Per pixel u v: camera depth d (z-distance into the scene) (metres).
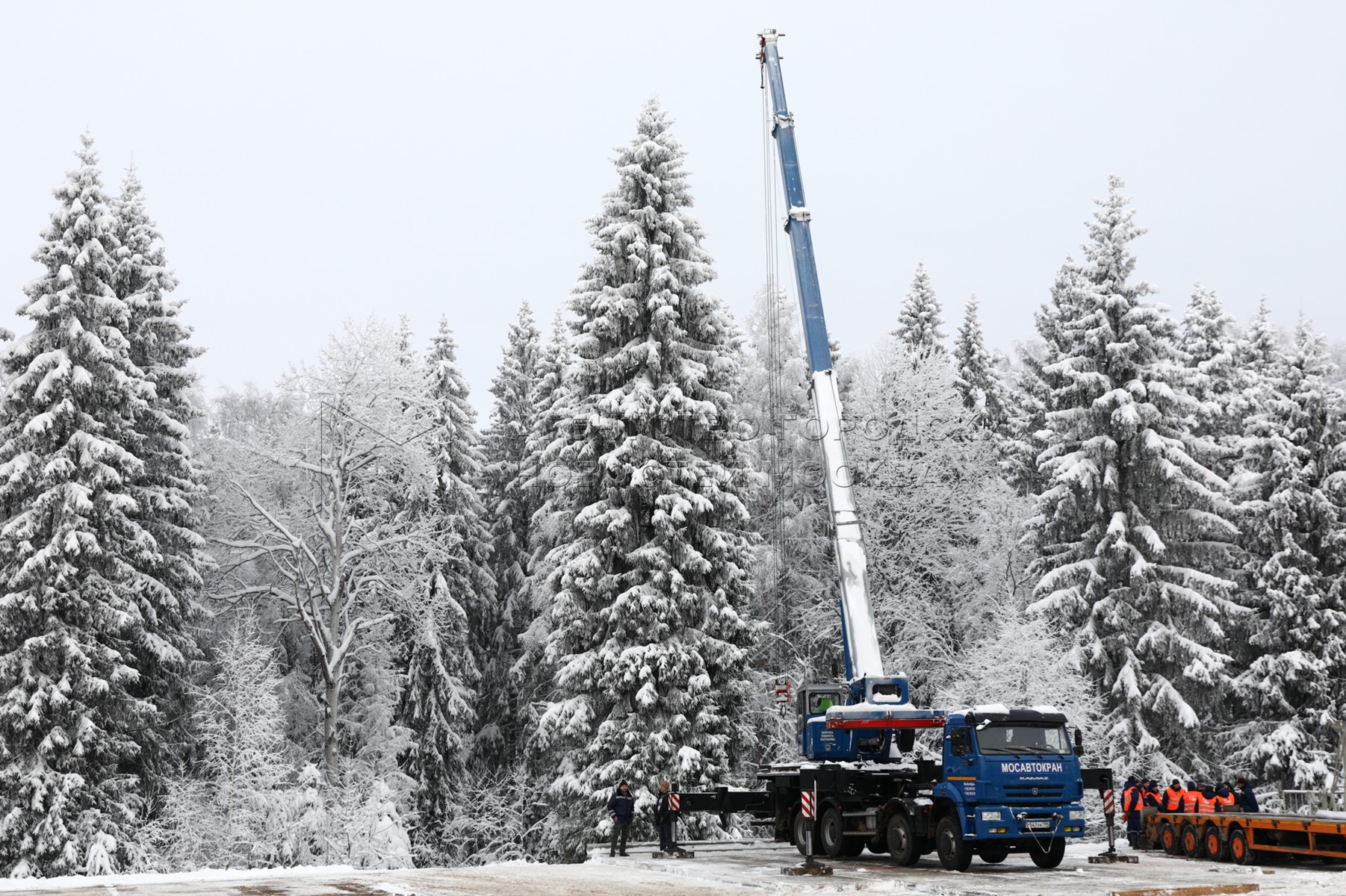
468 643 50.47
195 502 44.88
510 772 49.81
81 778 32.53
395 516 47.88
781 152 33.31
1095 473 40.06
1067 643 40.22
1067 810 21.00
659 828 26.80
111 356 36.00
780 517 43.44
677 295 38.78
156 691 38.22
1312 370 44.03
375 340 45.12
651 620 35.28
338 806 35.62
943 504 46.69
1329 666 40.56
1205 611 38.81
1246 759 41.75
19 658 33.16
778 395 45.12
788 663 45.53
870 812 22.88
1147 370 40.84
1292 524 42.66
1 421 36.22
